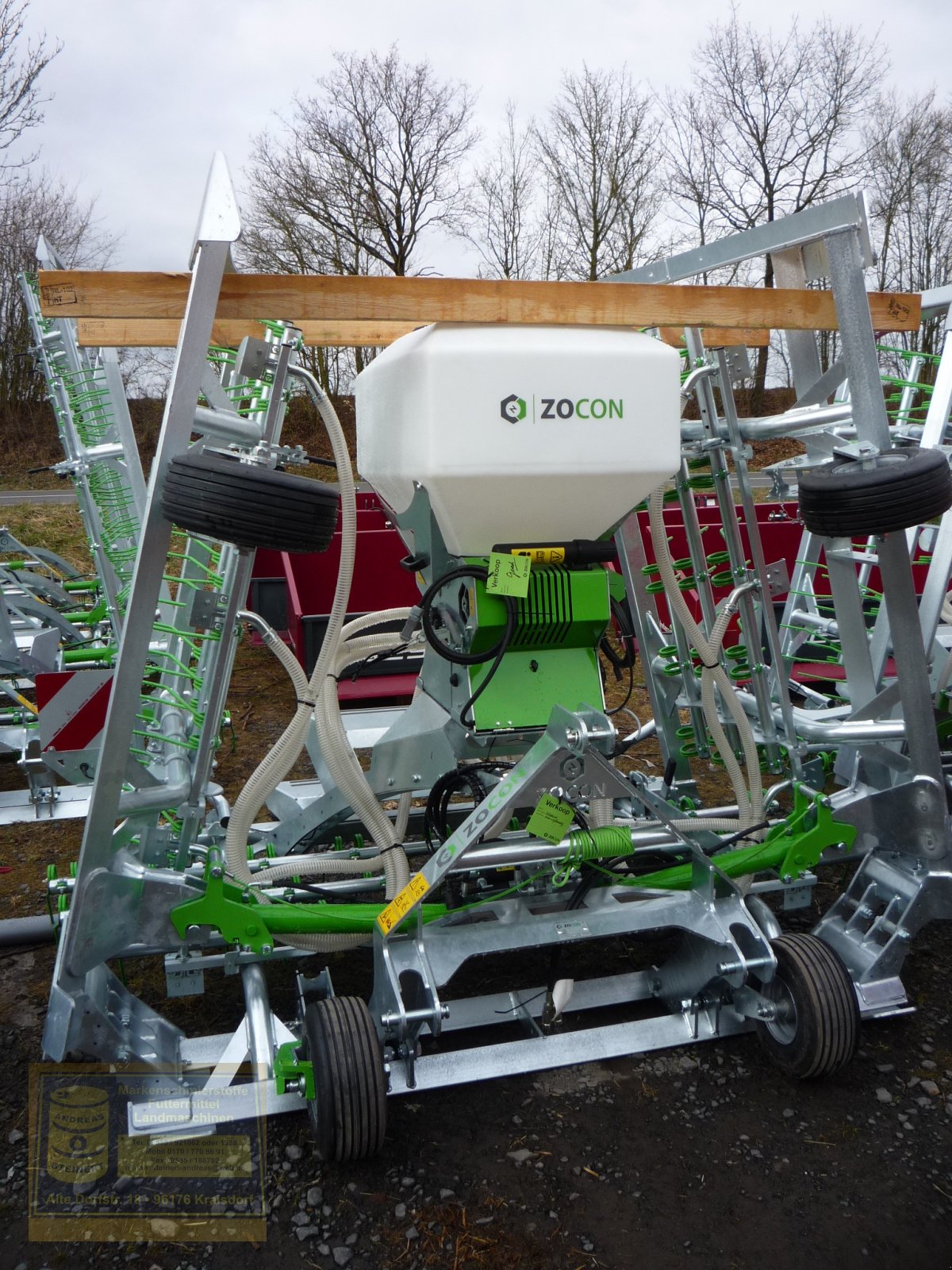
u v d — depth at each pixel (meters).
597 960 2.94
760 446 16.25
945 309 3.01
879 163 23.58
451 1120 2.26
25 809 4.11
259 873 2.43
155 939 2.20
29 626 5.73
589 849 2.25
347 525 2.32
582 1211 1.98
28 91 18.77
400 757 2.66
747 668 2.91
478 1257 1.87
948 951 2.98
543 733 2.20
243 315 1.99
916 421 3.41
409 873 2.52
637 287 2.15
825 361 14.66
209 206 1.90
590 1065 2.45
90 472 4.29
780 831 2.60
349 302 1.99
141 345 2.44
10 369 21.22
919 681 2.46
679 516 6.83
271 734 5.14
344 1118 1.98
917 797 2.54
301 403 19.08
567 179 23.52
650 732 3.30
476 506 2.13
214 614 2.17
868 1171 2.08
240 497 1.88
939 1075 2.40
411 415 2.08
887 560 2.37
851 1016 2.23
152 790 2.28
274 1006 2.73
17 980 2.88
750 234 2.49
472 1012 2.48
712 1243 1.90
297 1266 1.86
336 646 2.37
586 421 2.10
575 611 2.29
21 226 22.09
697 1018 2.49
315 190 22.55
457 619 2.35
